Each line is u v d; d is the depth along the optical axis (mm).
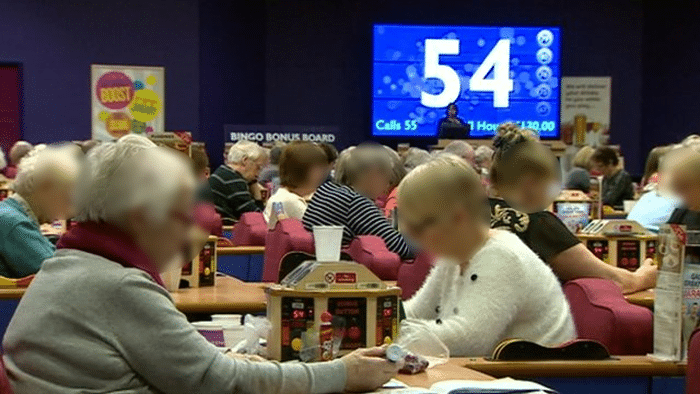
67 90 13344
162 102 13508
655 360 2684
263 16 16047
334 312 2502
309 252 4625
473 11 16469
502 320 2746
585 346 2695
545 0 16578
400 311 2873
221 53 14430
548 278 2842
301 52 16344
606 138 16516
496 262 2768
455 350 2738
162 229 2105
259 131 12234
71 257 2088
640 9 16750
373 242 4352
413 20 16422
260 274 6523
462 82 15758
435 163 2746
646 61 16750
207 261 4453
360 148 4996
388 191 6211
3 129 13195
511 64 15797
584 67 16719
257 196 8992
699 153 3754
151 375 2047
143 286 2051
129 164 2076
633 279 3680
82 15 13367
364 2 16453
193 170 2178
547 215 3463
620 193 11477
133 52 13531
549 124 15859
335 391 2203
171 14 13625
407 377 2428
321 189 4914
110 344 2029
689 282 2674
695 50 16000
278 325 2496
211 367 2074
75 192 2117
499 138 3428
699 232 2676
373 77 15758
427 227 2725
